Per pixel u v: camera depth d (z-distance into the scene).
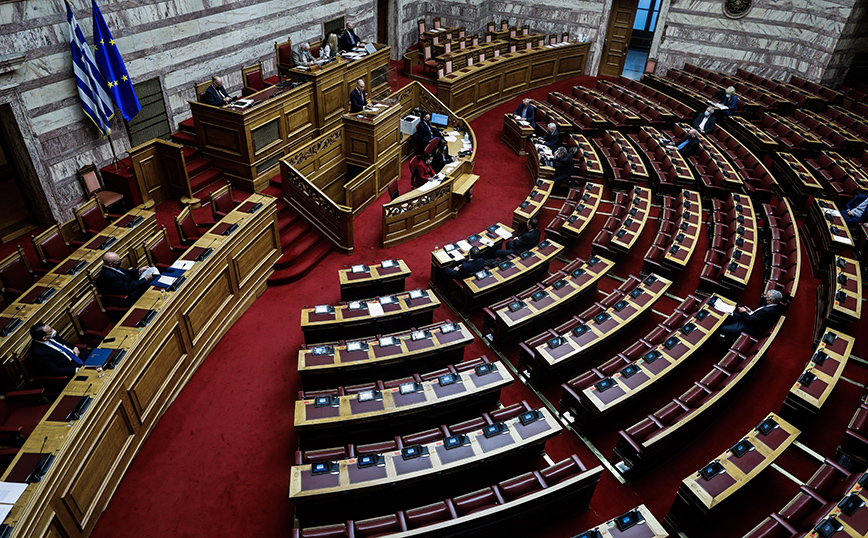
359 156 12.95
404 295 8.50
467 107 17.39
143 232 9.20
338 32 16.50
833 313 8.31
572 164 13.29
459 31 19.72
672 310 9.44
